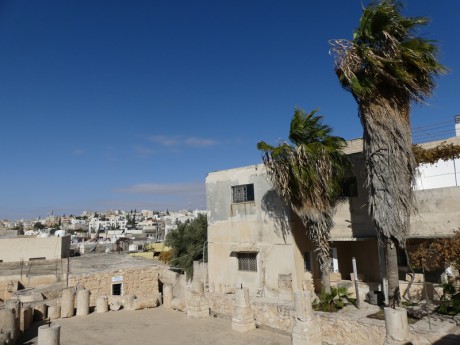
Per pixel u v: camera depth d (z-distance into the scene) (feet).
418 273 55.01
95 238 302.66
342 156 55.31
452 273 52.70
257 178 66.03
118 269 94.94
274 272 61.26
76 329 55.36
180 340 47.09
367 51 41.83
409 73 41.88
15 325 47.75
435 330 36.40
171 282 101.65
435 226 49.32
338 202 58.29
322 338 43.01
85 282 89.51
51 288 85.25
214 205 72.84
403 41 42.83
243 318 49.37
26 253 127.75
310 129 52.95
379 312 44.14
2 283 86.89
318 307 48.60
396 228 41.68
